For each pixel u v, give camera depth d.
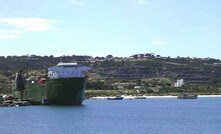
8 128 109.25
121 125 119.50
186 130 108.69
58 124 119.00
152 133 102.00
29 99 190.62
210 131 106.69
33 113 152.88
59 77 173.00
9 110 169.75
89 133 100.50
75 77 169.12
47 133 99.62
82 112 158.38
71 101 171.50
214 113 176.62
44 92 176.50
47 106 175.38
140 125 120.31
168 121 135.25
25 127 111.50
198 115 164.38
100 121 130.38
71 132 101.88
